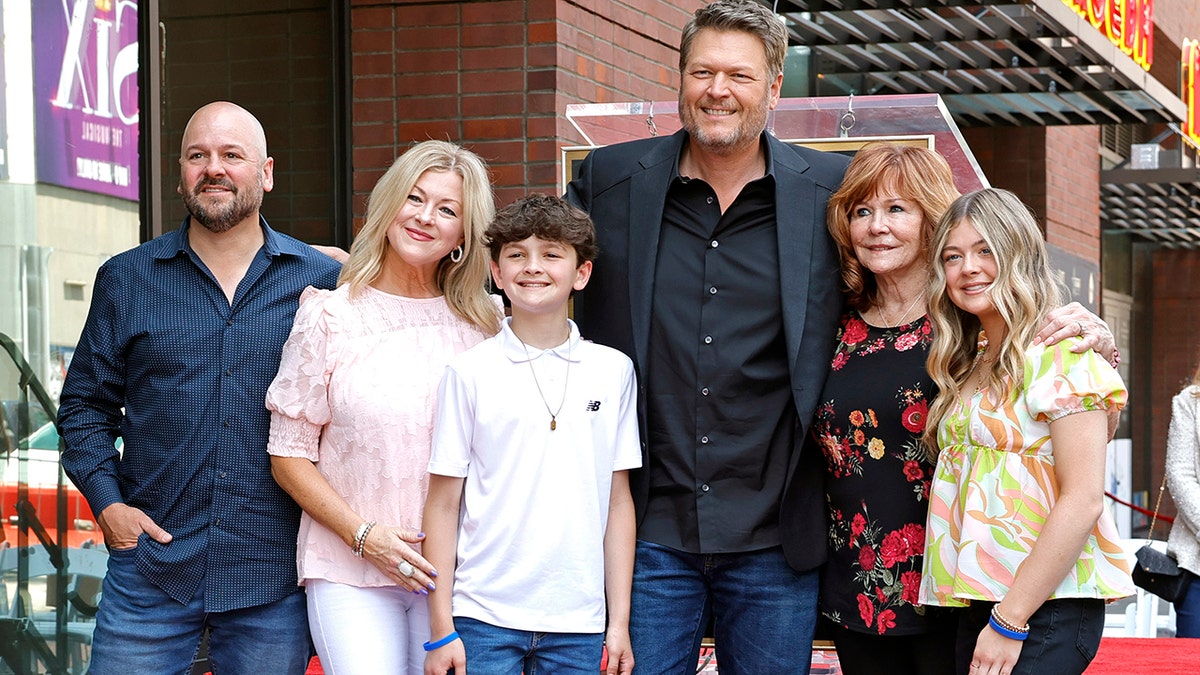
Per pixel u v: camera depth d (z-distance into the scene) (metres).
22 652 4.62
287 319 3.26
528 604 2.99
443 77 6.22
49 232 4.72
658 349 3.27
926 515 3.11
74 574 4.84
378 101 6.29
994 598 2.86
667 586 3.26
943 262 2.99
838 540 3.23
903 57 8.99
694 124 3.22
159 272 3.25
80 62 4.84
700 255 3.29
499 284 3.09
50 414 4.74
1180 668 4.75
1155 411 17.62
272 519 3.19
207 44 5.66
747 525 3.20
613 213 3.36
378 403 3.04
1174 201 15.02
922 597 3.03
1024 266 2.90
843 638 3.30
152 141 5.12
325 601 3.06
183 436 3.17
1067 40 8.41
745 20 3.19
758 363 3.22
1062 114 10.84
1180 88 12.84
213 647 3.28
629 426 3.19
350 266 3.16
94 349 3.25
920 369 3.11
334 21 6.29
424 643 3.07
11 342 4.61
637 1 6.75
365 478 3.04
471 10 6.18
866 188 3.15
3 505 4.59
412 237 3.09
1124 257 17.11
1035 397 2.82
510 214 3.03
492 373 3.04
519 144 6.13
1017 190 11.78
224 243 3.27
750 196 3.28
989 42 8.54
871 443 3.13
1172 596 5.07
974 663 2.86
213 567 3.16
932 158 3.17
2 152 4.56
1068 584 2.83
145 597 3.17
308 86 6.18
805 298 3.21
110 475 3.23
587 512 3.06
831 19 8.10
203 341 3.19
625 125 4.41
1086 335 2.84
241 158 3.20
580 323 3.40
